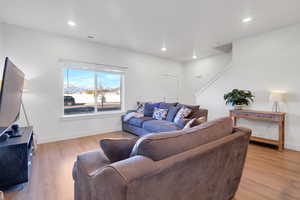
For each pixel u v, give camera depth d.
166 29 3.13
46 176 1.97
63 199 1.55
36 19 2.69
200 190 1.03
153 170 0.70
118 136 3.82
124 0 2.16
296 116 2.90
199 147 0.98
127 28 3.07
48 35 3.27
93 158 1.14
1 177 1.69
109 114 4.21
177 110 3.54
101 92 4.19
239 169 1.48
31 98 3.11
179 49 4.48
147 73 5.02
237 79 3.74
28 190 1.69
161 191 0.76
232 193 1.49
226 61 4.84
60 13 2.50
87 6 2.30
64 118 3.50
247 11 2.45
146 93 5.01
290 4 2.25
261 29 3.12
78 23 2.86
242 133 1.37
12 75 1.72
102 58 4.03
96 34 3.38
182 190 0.89
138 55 4.77
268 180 1.89
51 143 3.24
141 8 2.36
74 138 3.62
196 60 5.75
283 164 2.31
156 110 3.96
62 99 3.48
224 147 1.14
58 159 2.47
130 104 4.63
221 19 2.71
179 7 2.34
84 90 3.91
